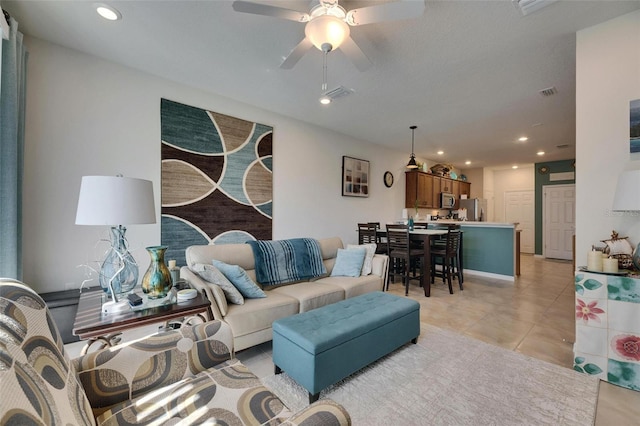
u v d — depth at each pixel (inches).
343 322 76.3
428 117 166.2
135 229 117.2
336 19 68.9
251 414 38.9
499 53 99.3
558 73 112.9
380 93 133.7
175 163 127.4
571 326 109.9
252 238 154.6
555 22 82.7
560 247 285.9
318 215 190.5
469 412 63.0
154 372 44.6
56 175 100.4
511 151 247.6
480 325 111.5
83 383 39.6
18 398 22.3
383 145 238.1
